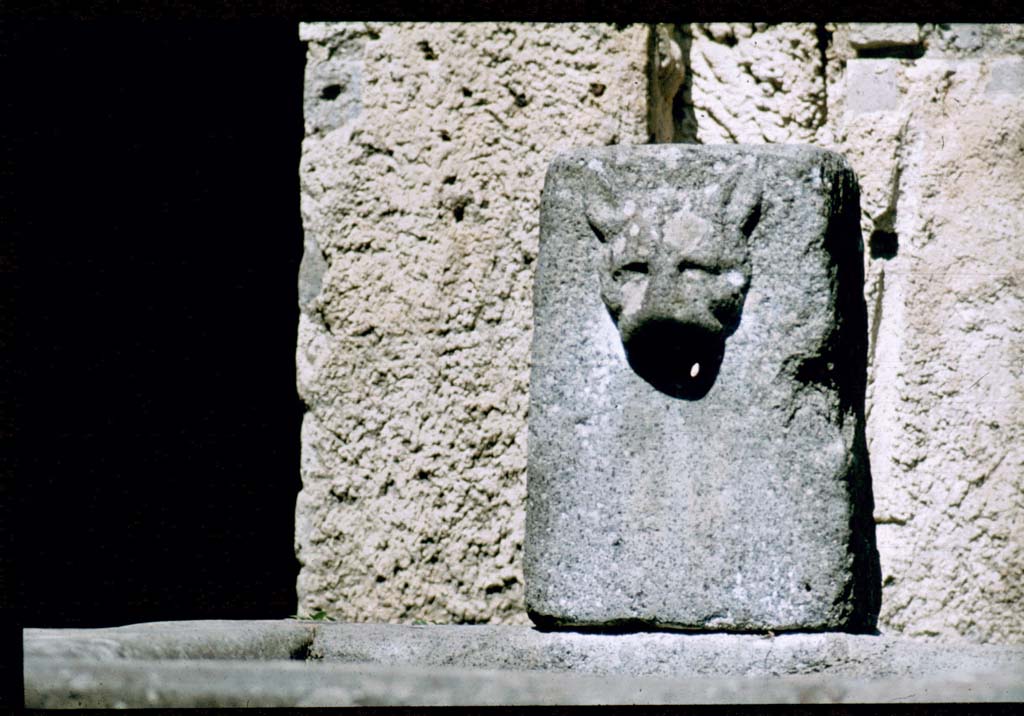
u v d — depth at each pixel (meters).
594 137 13.40
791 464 10.97
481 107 13.52
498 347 13.39
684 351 11.08
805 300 11.09
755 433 10.99
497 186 13.46
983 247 14.24
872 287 14.27
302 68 17.34
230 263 17.62
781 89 14.30
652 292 10.99
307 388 13.70
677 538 10.96
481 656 11.18
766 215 11.16
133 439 17.41
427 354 13.48
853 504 11.06
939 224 14.30
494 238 13.44
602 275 11.20
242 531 17.31
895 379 14.20
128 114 17.50
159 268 17.62
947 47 14.42
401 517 13.45
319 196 13.75
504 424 13.35
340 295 13.64
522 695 10.77
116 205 17.62
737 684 10.67
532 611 11.16
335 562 13.54
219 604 17.12
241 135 17.48
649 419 11.08
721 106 14.33
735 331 11.09
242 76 17.42
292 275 17.56
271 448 17.42
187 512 17.33
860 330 11.48
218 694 10.45
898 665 10.74
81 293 17.61
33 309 17.48
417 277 13.53
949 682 10.71
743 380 11.04
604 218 11.23
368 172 13.66
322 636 11.63
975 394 14.14
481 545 13.34
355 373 13.59
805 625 10.83
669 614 10.91
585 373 11.20
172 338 17.62
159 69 17.44
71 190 17.56
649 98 13.55
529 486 11.27
